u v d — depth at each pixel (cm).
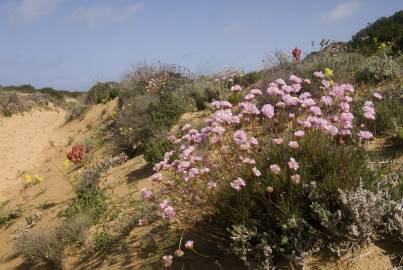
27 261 657
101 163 985
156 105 1098
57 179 1135
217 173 437
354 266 346
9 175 1512
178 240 473
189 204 466
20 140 2145
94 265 545
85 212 702
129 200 695
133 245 531
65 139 1844
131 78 1756
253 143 416
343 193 358
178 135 848
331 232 363
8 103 3180
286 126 459
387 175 431
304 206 384
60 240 638
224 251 415
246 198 396
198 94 1137
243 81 1145
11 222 893
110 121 1583
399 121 566
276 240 379
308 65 903
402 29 1181
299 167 392
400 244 354
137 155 986
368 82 784
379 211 359
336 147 412
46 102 3684
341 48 1155
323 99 441
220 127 430
